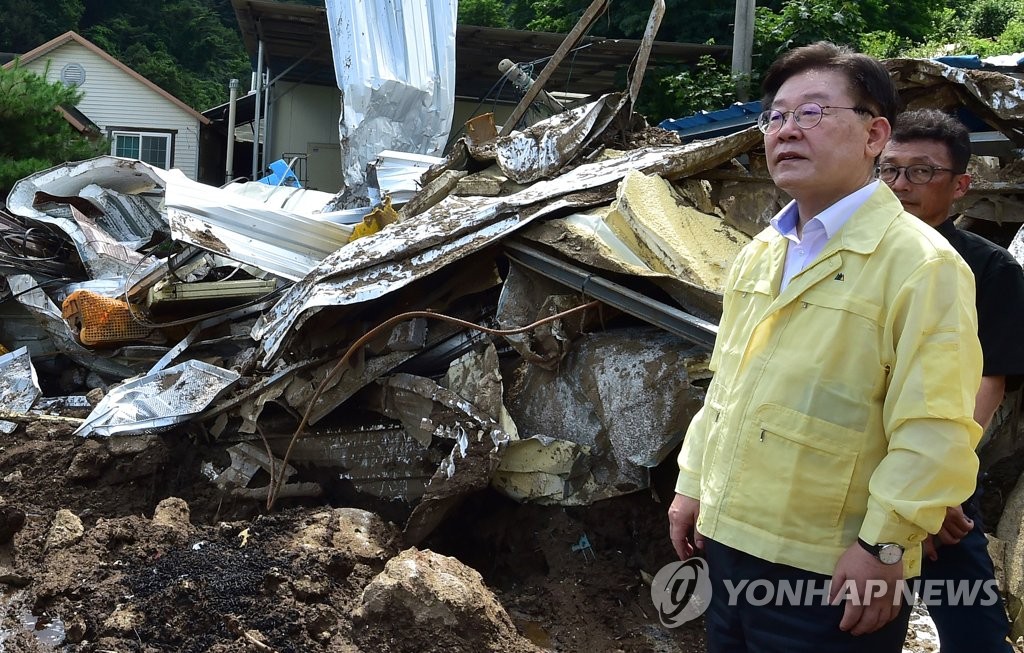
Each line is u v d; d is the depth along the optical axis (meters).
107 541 4.36
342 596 3.96
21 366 7.13
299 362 5.43
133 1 45.59
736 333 2.39
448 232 4.98
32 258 8.80
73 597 3.97
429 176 7.17
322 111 19.33
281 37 17.12
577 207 4.86
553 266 4.71
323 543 4.39
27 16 41.00
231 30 47.75
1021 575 3.72
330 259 5.28
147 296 7.53
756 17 16.20
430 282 5.24
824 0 15.62
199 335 7.00
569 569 4.46
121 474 5.64
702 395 4.22
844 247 2.15
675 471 4.58
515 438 4.67
